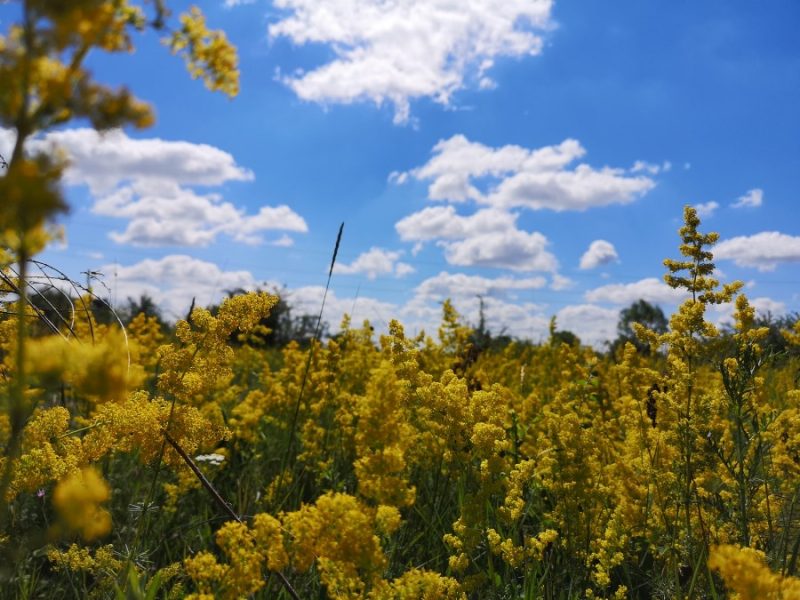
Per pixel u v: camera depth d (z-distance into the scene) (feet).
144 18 4.57
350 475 17.99
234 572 7.92
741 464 12.28
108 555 10.15
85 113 4.04
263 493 17.99
